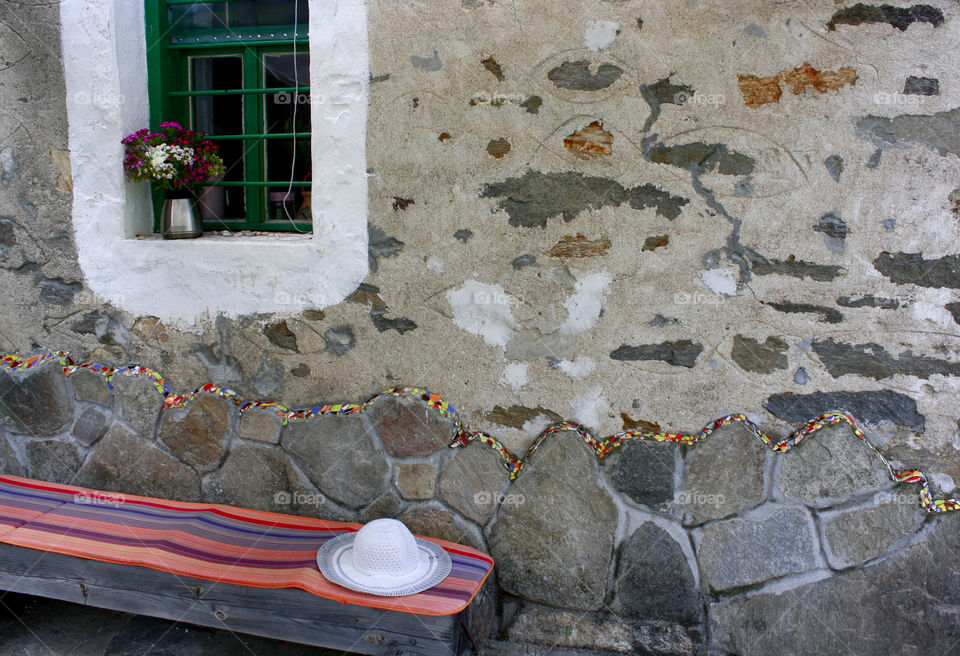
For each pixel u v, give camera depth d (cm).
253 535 240
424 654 199
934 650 220
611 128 225
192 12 285
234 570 216
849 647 225
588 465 236
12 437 287
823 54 212
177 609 220
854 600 224
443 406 246
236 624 216
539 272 234
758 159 218
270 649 240
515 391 241
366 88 239
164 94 282
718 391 228
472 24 229
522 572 243
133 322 271
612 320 231
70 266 274
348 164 244
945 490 219
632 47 221
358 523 255
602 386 234
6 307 283
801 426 224
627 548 235
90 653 236
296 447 258
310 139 284
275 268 254
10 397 284
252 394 263
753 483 227
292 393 260
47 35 264
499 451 242
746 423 226
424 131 237
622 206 227
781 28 213
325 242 249
